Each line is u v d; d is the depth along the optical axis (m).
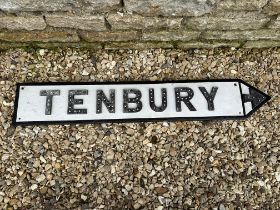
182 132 2.56
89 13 2.38
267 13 2.42
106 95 2.58
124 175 2.46
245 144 2.56
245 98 2.62
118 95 2.58
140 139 2.53
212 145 2.54
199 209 2.41
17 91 2.57
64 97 2.56
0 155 2.46
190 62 2.73
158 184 2.45
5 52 2.70
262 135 2.58
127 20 2.44
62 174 2.45
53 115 2.52
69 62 2.70
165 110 2.56
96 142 2.52
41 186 2.41
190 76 2.70
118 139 2.53
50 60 2.70
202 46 2.76
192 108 2.57
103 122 2.53
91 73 2.68
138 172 2.47
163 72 2.70
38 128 2.52
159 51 2.75
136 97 2.58
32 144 2.49
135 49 2.75
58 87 2.59
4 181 2.41
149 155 2.51
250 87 2.65
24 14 2.38
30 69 2.67
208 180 2.47
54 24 2.49
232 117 2.57
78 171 2.46
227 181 2.47
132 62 2.72
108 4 2.29
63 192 2.41
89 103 2.55
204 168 2.49
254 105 2.61
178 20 2.46
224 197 2.44
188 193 2.44
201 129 2.57
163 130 2.55
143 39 2.66
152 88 2.61
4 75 2.64
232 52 2.78
